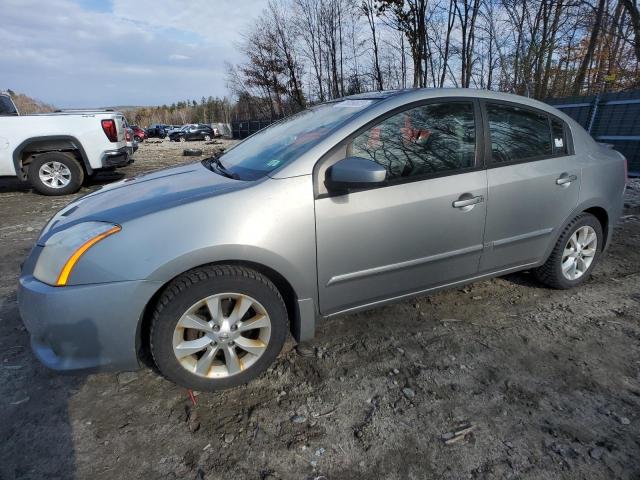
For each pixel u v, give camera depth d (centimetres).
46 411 216
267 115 2880
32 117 739
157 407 217
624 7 1100
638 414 207
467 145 268
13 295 345
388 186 241
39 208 678
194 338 217
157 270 196
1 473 179
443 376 237
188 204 207
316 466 181
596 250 342
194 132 3678
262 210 212
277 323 227
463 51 1123
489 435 196
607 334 277
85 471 181
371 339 273
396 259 250
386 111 248
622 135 823
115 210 216
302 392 226
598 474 175
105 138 786
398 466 180
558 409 211
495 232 281
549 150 303
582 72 1222
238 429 202
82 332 196
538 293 335
